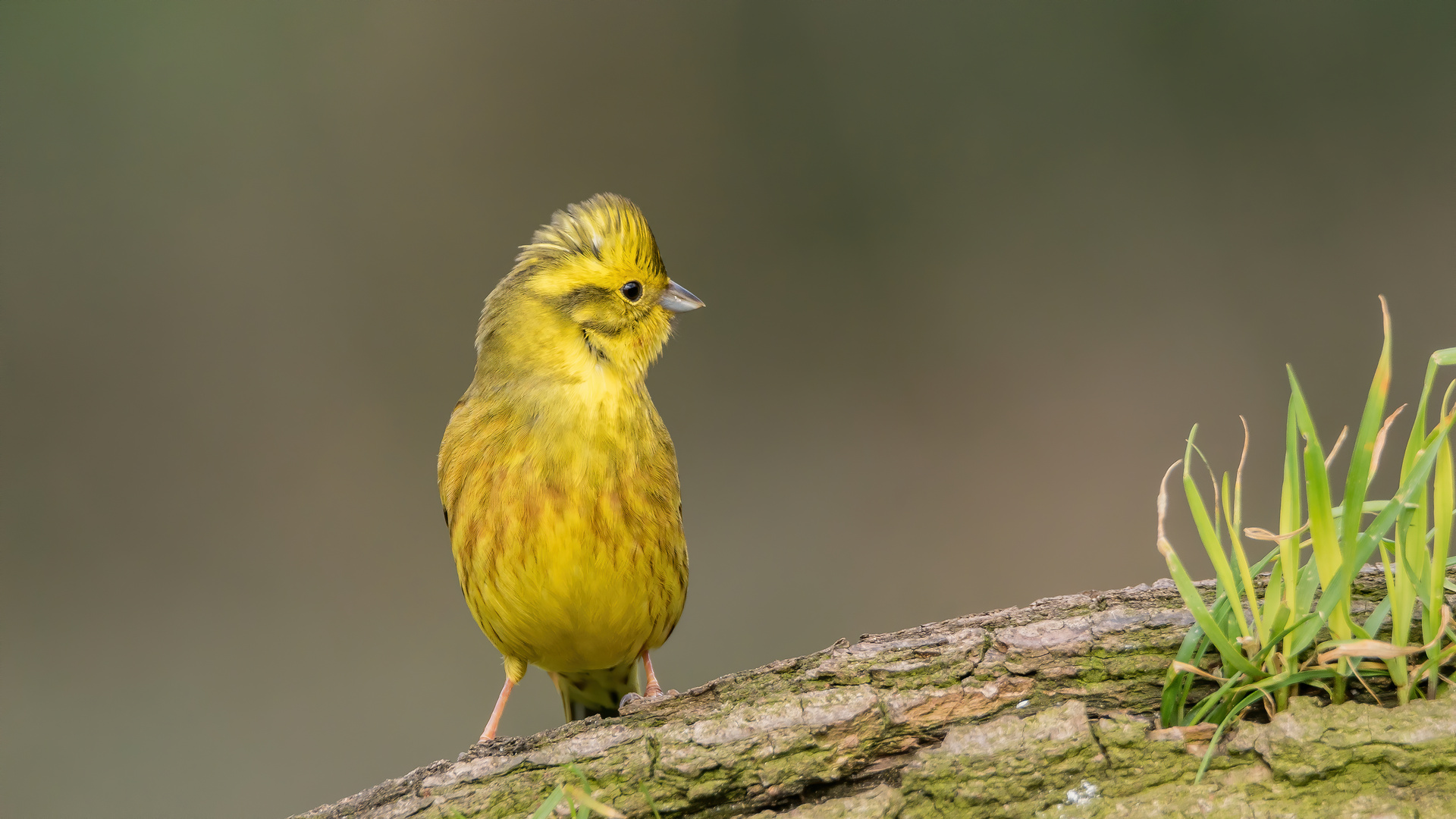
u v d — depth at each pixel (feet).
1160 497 16.17
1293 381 16.16
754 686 16.28
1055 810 16.19
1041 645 16.25
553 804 16.19
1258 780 16.16
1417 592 16.15
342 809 16.26
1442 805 16.14
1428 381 16.15
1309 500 16.15
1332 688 16.17
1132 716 16.21
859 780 16.24
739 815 16.24
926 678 16.25
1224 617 16.19
